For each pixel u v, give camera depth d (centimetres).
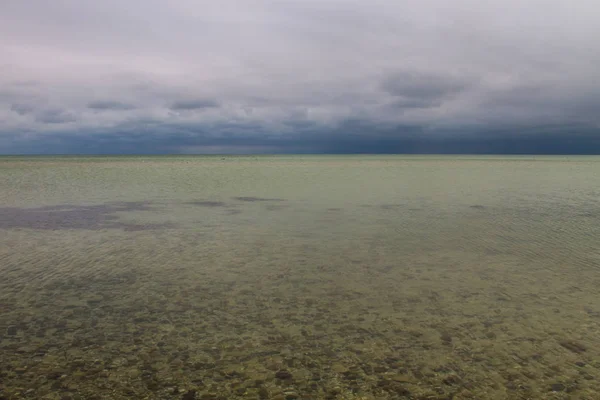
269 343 679
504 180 3778
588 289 920
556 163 7794
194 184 3234
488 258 1173
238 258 1173
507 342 679
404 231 1534
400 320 764
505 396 539
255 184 3288
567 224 1666
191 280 984
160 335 703
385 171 5138
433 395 543
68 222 1680
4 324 735
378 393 547
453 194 2675
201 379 577
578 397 536
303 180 3700
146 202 2248
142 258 1167
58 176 3791
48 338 686
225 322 755
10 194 2509
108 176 3878
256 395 543
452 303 844
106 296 877
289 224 1666
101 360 621
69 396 533
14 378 570
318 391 552
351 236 1452
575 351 650
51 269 1059
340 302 851
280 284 959
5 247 1273
